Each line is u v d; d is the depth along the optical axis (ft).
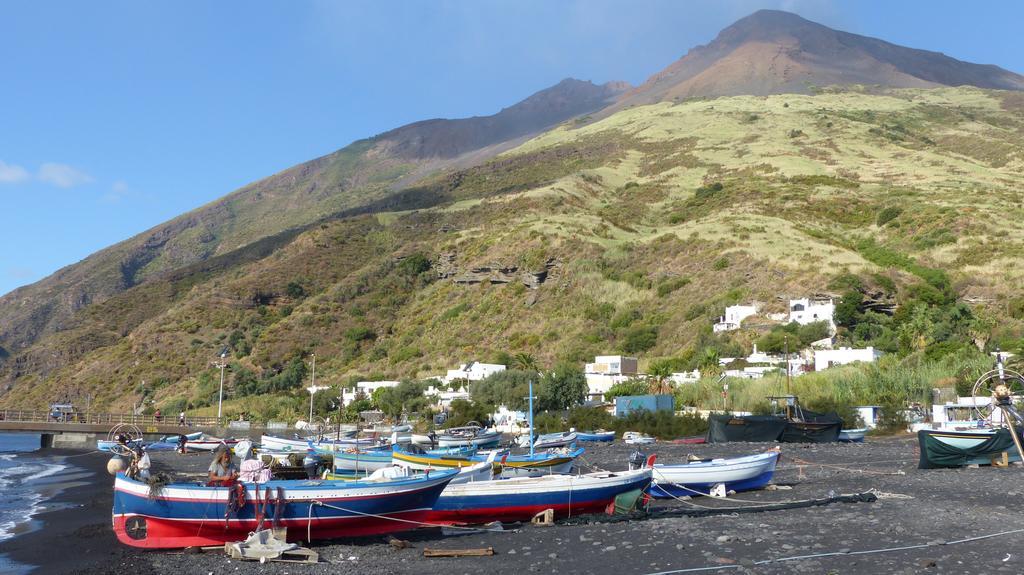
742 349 335.67
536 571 59.52
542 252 487.61
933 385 238.89
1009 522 73.31
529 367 342.85
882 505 85.51
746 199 601.62
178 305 582.35
